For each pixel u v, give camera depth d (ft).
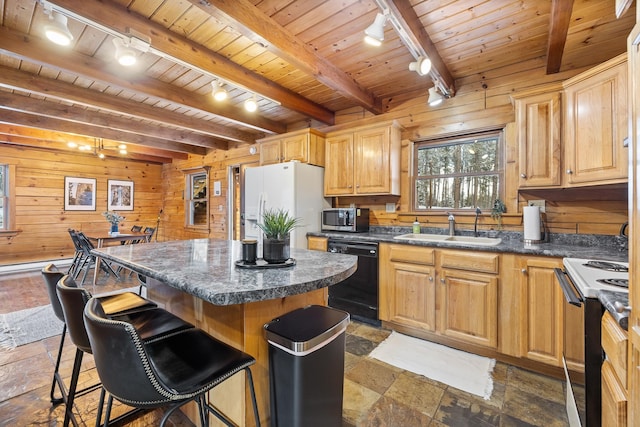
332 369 4.09
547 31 7.07
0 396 5.63
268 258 4.62
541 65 8.21
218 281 3.60
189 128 13.12
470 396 5.77
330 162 11.50
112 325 2.64
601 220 7.29
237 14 5.77
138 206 22.17
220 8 5.47
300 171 10.95
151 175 22.91
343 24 6.76
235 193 17.71
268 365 4.09
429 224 10.07
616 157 5.70
